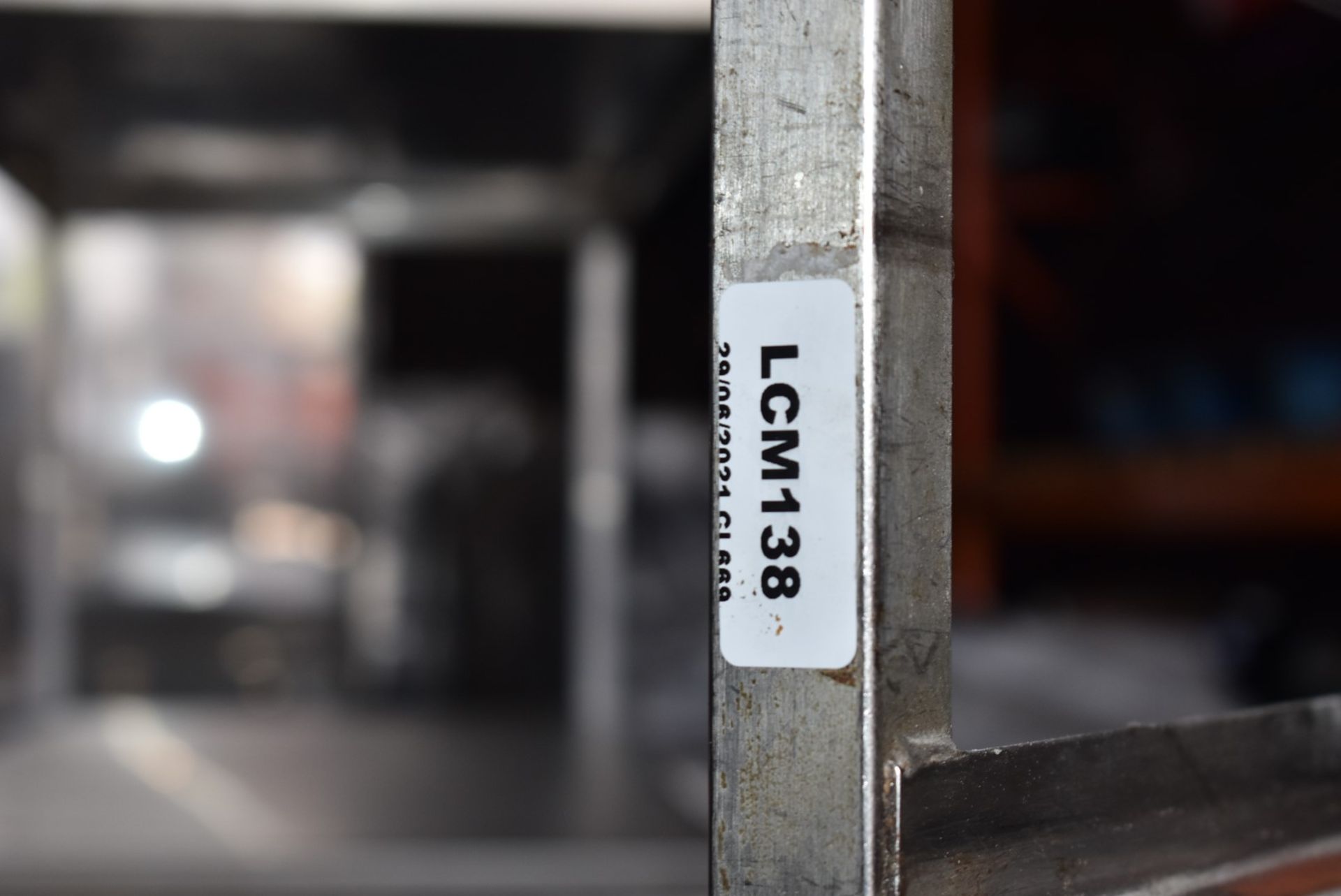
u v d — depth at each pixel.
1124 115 6.50
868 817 0.36
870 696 0.36
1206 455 4.08
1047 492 5.18
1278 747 0.50
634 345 2.80
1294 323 5.14
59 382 2.79
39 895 1.52
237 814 1.84
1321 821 0.52
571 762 2.26
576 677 2.73
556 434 3.00
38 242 2.73
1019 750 0.40
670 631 2.94
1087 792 0.42
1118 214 6.36
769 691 0.37
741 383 0.38
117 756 2.29
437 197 2.67
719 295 0.38
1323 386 4.35
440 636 2.99
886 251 0.37
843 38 0.37
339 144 2.28
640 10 1.62
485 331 2.99
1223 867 0.47
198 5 1.57
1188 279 5.84
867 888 0.36
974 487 5.80
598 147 2.28
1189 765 0.46
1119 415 5.43
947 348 0.39
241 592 2.98
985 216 6.07
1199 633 5.14
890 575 0.37
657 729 2.67
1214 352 5.00
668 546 2.93
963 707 4.00
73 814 1.83
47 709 2.76
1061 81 6.83
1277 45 5.23
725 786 0.38
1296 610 3.76
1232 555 5.87
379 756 2.30
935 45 0.39
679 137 2.15
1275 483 3.72
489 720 2.73
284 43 1.72
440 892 1.57
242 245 2.95
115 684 2.93
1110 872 0.43
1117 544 6.60
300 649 2.99
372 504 3.00
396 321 2.99
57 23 1.64
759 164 0.38
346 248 2.96
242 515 3.00
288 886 1.58
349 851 1.63
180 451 2.97
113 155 2.38
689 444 2.91
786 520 0.37
